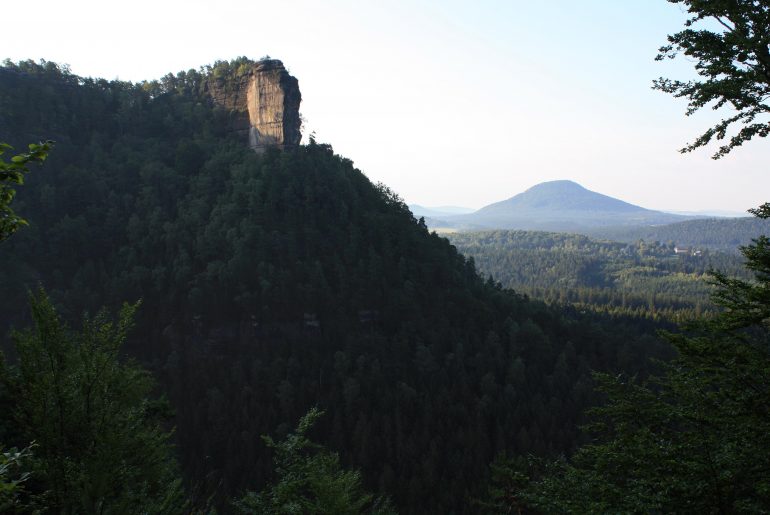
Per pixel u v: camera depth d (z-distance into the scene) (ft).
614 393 70.28
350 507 81.82
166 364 304.91
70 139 423.64
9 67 434.71
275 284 331.77
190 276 328.08
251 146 455.22
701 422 50.90
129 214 368.68
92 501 46.50
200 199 368.48
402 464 253.24
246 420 268.00
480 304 373.20
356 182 436.35
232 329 325.83
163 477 62.54
